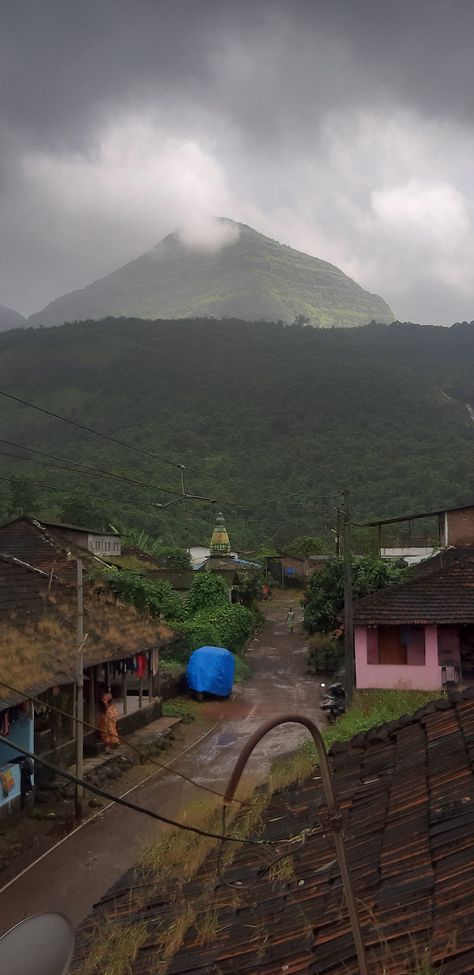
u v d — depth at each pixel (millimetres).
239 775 3922
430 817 6992
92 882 14898
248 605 55344
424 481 103500
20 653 18797
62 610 23125
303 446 128125
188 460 116188
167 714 30047
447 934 5043
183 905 7652
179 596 45875
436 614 28062
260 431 138625
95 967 6914
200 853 9250
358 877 6562
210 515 88625
